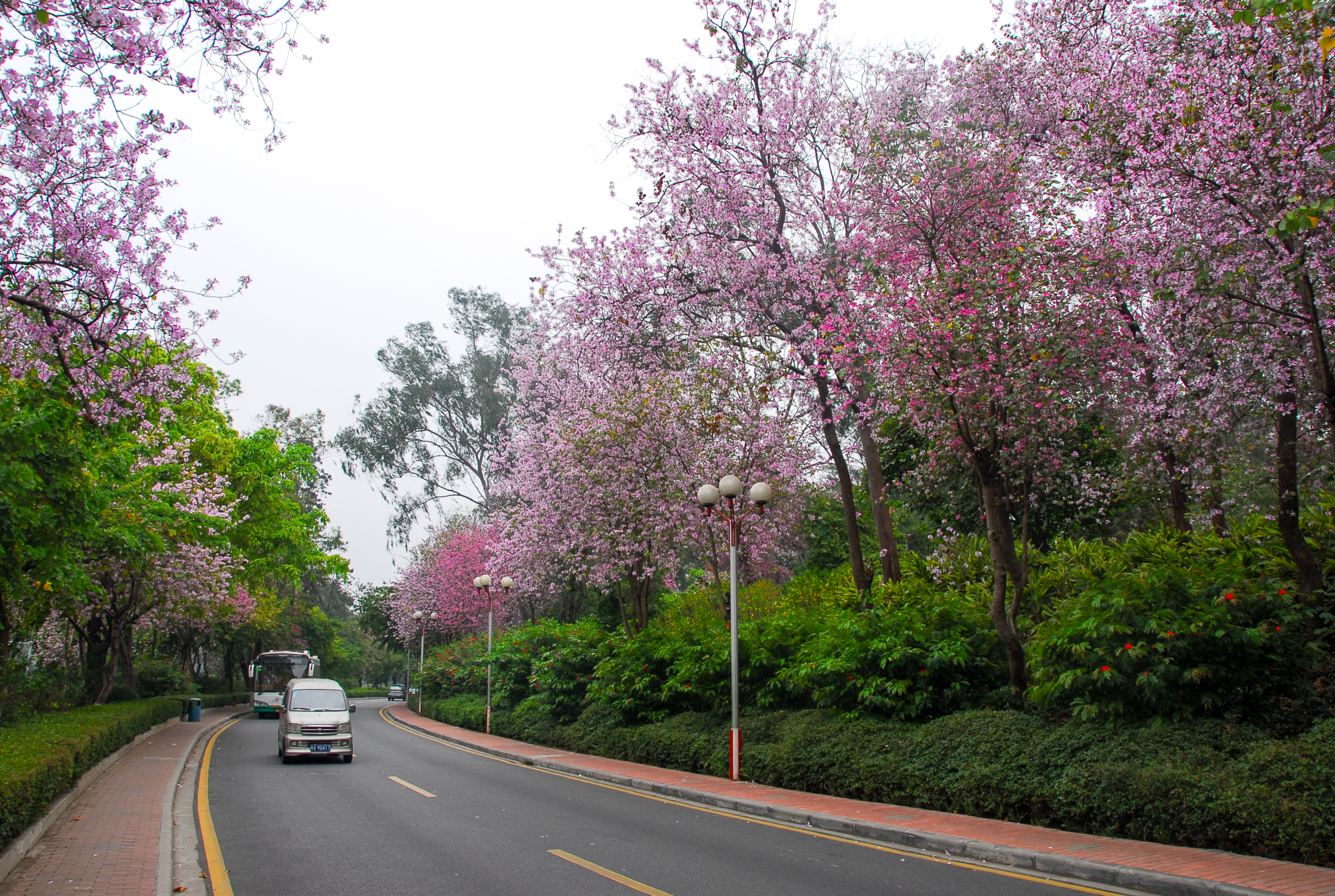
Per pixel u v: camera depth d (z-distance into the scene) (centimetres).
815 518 2673
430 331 4897
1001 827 999
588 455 2253
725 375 1936
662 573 2645
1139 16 1390
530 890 762
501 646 3094
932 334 1179
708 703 1905
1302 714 970
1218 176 1077
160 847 941
